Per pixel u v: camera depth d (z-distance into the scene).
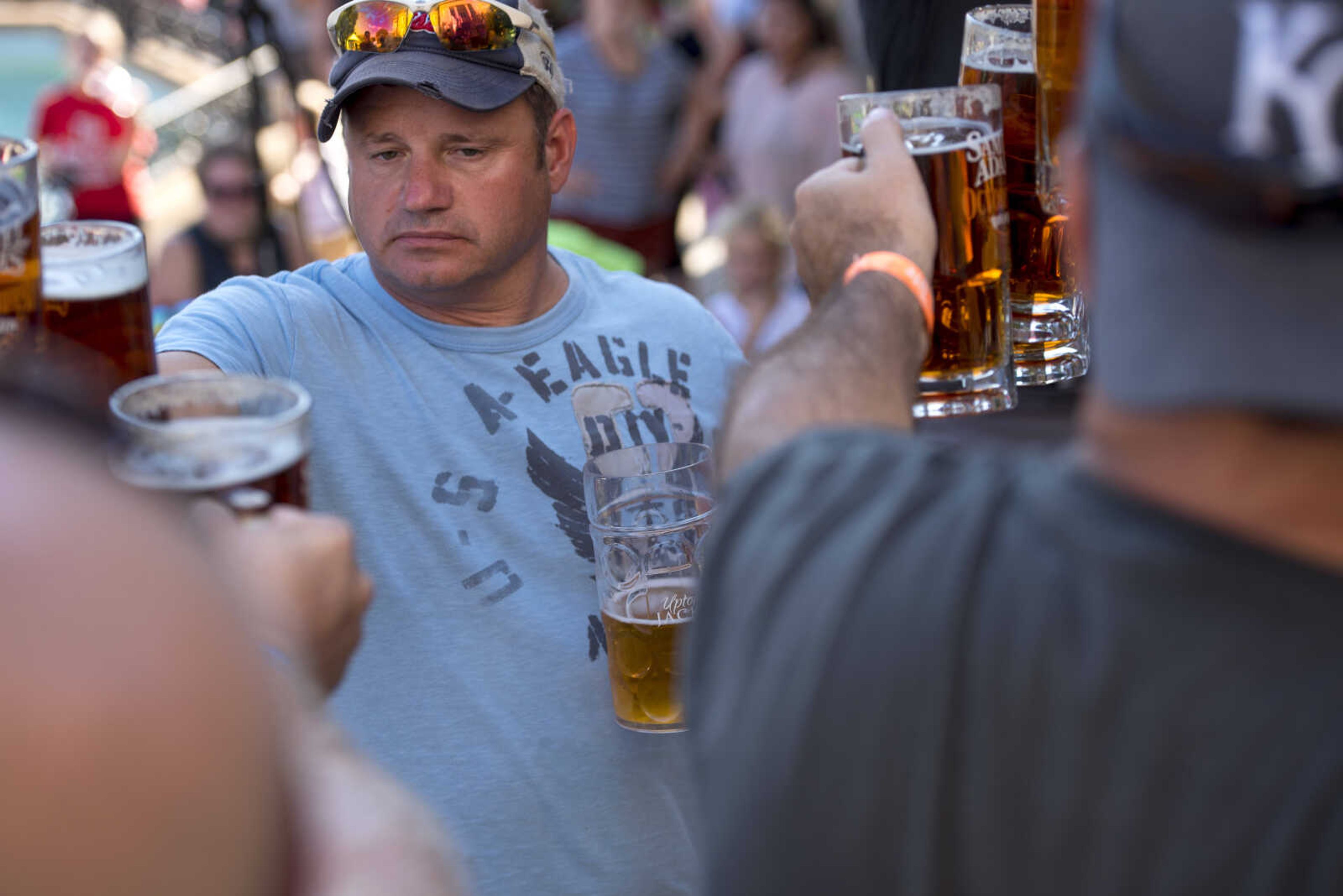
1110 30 1.23
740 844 1.30
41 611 0.88
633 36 10.16
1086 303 2.43
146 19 25.33
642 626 2.70
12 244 1.69
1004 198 2.10
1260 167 1.08
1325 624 1.14
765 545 1.39
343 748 1.32
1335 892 1.11
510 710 2.96
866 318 1.83
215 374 1.68
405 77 2.82
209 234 7.80
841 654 1.28
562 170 3.26
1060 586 1.24
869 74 3.33
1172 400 1.14
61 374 1.08
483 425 3.07
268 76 8.14
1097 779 1.19
